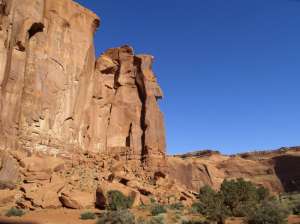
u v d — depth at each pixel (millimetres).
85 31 46844
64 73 42656
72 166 40406
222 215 21344
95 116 47875
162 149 49188
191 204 36750
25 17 38531
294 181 83688
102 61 51156
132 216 23109
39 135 38312
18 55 36969
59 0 44125
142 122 50281
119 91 51625
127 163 46625
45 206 29812
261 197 40938
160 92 52750
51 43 41781
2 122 34281
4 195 29938
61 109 41531
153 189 39969
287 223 20781
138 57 53375
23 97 37438
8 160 32781
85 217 26016
